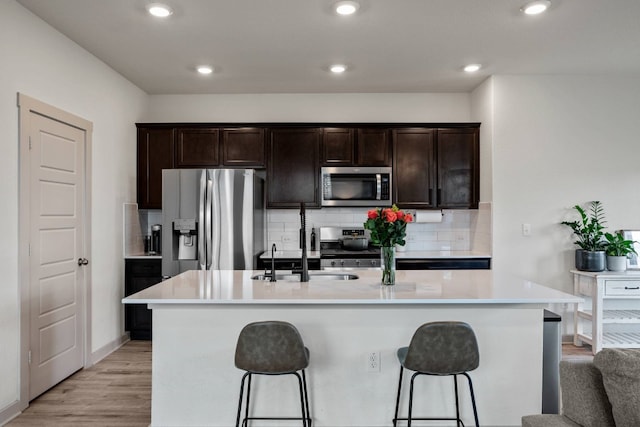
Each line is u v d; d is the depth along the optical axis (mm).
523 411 2439
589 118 4375
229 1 2842
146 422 2713
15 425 2680
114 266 4180
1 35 2721
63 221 3359
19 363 2848
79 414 2822
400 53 3773
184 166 4684
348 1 2852
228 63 4012
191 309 2428
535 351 2443
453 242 5055
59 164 3312
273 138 4719
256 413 2439
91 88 3770
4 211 2742
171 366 2430
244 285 2695
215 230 4180
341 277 3191
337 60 3943
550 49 3688
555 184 4379
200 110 5035
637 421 1361
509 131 4375
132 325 4449
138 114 4746
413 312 2441
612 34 3375
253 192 4262
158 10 2967
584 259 4117
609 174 4379
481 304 2430
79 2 2854
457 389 2355
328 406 2447
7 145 2773
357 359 2445
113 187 4160
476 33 3357
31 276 2979
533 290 2488
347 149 4727
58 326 3301
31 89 2994
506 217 4375
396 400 2408
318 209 5004
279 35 3383
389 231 2633
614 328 4445
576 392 1566
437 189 4719
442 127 4715
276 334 2057
